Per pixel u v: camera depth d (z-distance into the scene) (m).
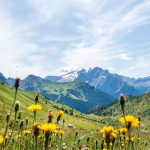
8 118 0.39
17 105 0.40
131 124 0.36
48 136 0.35
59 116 0.49
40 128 0.35
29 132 0.60
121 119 0.37
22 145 0.56
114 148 0.53
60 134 0.60
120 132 0.50
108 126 0.36
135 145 0.53
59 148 0.58
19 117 0.61
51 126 0.35
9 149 0.55
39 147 0.47
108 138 0.35
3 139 0.39
